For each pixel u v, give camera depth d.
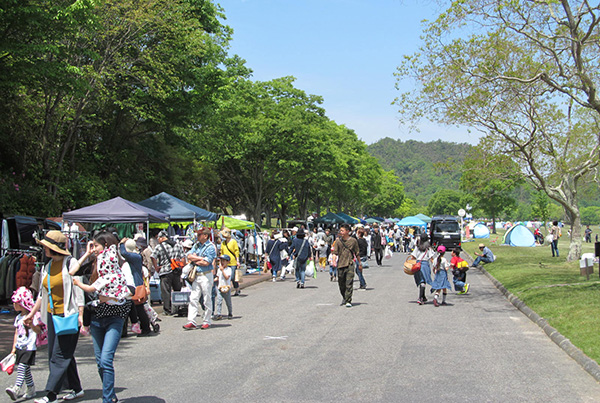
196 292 11.38
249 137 43.50
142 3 23.27
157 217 16.64
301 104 50.09
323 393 6.41
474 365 7.80
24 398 6.56
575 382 6.91
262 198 51.00
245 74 43.00
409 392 6.43
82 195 25.39
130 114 27.55
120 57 23.41
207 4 30.91
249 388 6.68
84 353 9.20
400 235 45.03
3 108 22.22
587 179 29.61
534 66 17.48
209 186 45.53
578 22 14.88
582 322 10.06
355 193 67.62
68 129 24.77
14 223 14.44
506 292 16.30
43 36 17.17
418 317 12.26
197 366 7.94
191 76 26.91
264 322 11.84
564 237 71.81
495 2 15.73
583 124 24.31
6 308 12.81
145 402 6.20
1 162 23.31
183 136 29.72
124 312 6.25
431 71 17.09
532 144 21.16
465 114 17.36
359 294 16.84
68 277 6.29
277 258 22.38
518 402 6.05
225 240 17.20
